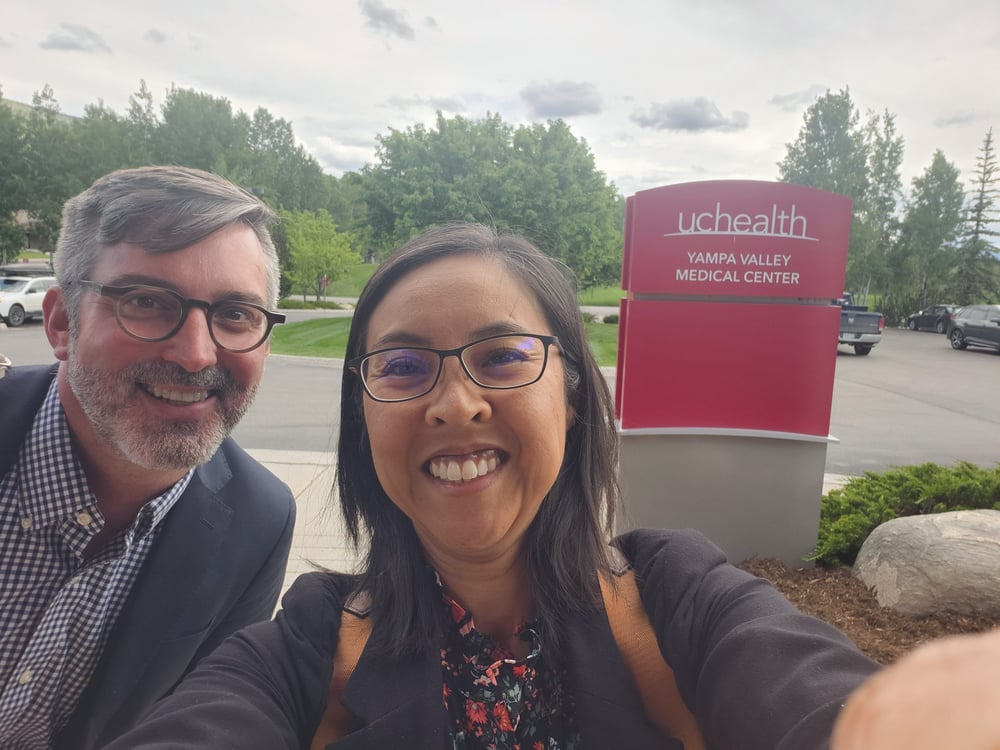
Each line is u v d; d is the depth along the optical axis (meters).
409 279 0.44
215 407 0.60
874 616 1.17
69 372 0.58
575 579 0.47
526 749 0.44
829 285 1.45
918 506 1.50
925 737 0.09
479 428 0.43
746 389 1.48
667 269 1.47
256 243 0.62
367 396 0.44
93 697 0.61
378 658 0.45
